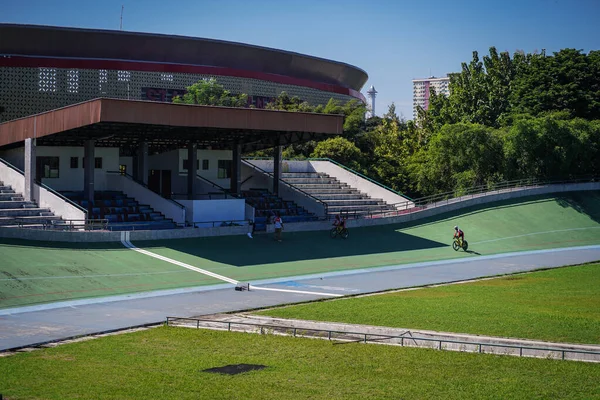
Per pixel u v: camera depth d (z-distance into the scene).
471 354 23.17
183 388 19.42
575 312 29.50
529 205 66.06
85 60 90.62
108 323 28.14
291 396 18.88
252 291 36.19
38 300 32.66
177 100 88.88
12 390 18.97
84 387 19.39
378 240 54.53
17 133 53.19
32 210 48.22
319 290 36.59
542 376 20.56
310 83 113.50
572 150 72.44
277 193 65.62
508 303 32.00
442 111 92.44
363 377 20.59
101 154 58.25
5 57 86.44
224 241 50.22
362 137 90.12
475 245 54.50
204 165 66.00
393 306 31.30
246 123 49.91
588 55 84.94
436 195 71.62
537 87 83.31
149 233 47.50
